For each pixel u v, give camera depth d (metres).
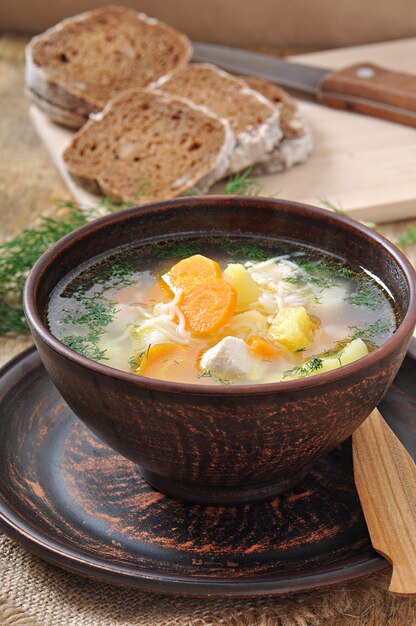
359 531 0.53
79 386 0.51
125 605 0.52
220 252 0.60
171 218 0.60
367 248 0.58
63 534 0.53
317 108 1.06
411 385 0.61
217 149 0.89
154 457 0.52
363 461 0.56
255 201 0.60
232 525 0.54
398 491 0.54
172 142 0.91
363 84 1.03
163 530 0.53
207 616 0.51
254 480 0.53
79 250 0.58
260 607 0.51
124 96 0.94
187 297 0.56
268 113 0.94
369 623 0.52
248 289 0.56
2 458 0.57
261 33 1.31
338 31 1.30
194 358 0.53
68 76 1.02
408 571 0.49
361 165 0.94
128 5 1.31
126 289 0.58
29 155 1.00
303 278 0.58
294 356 0.53
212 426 0.49
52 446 0.58
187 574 0.50
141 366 0.53
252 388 0.48
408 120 1.00
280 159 0.92
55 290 0.57
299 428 0.50
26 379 0.61
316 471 0.57
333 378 0.48
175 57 1.08
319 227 0.59
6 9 1.30
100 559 0.50
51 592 0.52
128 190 0.87
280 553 0.52
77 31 1.09
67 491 0.56
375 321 0.55
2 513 0.52
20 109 1.10
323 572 0.50
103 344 0.54
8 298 0.76
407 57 1.18
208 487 0.54
